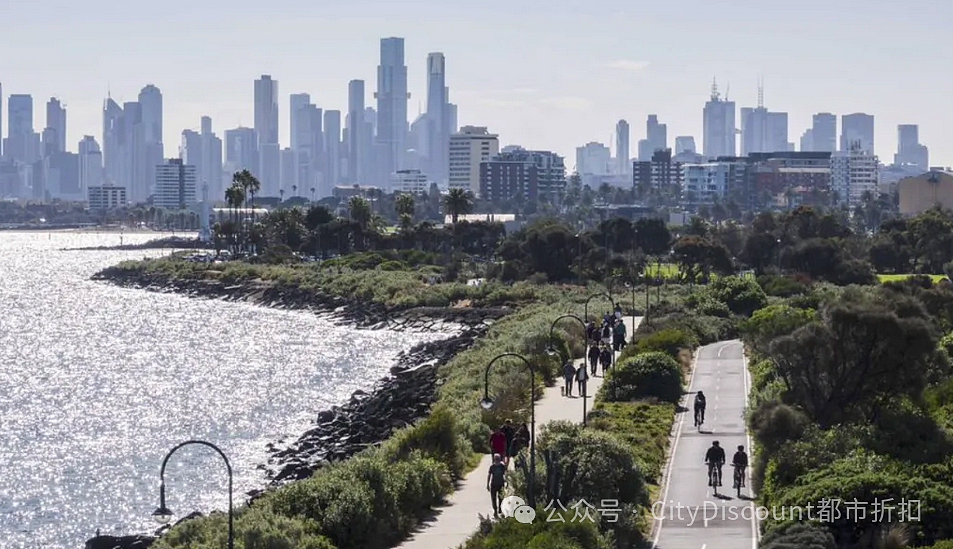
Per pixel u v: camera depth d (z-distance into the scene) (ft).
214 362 572.92
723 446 273.33
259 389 487.20
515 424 289.33
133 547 250.57
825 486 197.98
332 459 323.16
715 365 404.77
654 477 240.53
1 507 307.17
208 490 317.01
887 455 225.76
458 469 255.50
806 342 274.77
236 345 637.30
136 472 340.39
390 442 269.03
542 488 211.00
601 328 451.12
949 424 263.29
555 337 419.95
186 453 362.12
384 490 213.46
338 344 631.97
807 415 265.75
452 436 261.85
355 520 204.13
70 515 300.61
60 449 374.02
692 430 293.64
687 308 560.20
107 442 383.24
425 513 224.33
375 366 548.72
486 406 236.84
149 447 374.43
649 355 341.00
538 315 559.38
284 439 380.58
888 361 270.87
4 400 469.57
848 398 273.13
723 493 230.68
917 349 270.67
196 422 415.03
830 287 648.79
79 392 488.85
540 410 315.37
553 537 179.32
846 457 224.94
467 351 497.46
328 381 506.89
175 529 214.28
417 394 400.06
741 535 200.34
